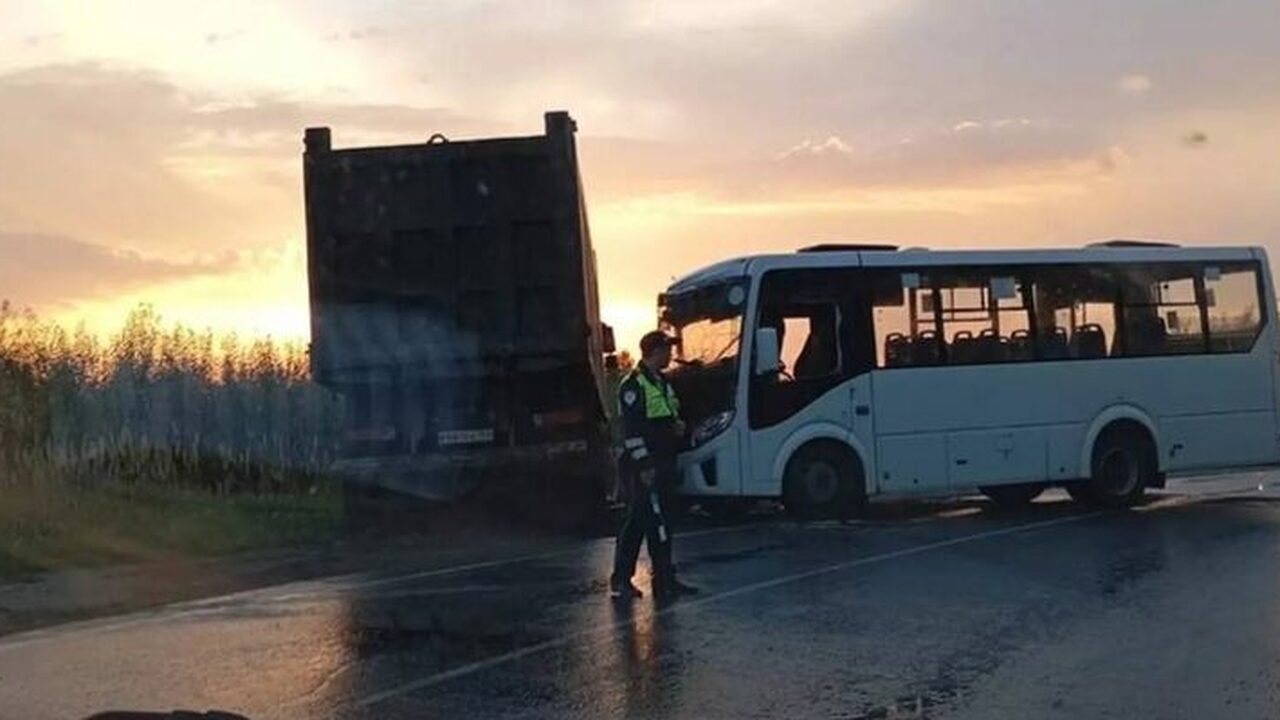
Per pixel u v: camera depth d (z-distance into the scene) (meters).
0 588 13.60
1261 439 19.27
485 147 16.88
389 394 17.30
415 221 16.94
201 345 20.62
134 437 20.72
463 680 8.98
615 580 12.02
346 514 17.61
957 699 8.29
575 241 16.83
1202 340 19.14
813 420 17.41
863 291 17.73
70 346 21.06
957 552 14.19
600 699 8.43
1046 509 18.81
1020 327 18.31
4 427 20.39
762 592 11.95
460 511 17.58
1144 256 18.98
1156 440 18.75
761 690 8.58
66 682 9.20
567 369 17.17
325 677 9.16
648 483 11.88
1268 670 8.85
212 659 9.84
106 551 16.02
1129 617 10.60
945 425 17.83
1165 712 7.94
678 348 18.22
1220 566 12.88
